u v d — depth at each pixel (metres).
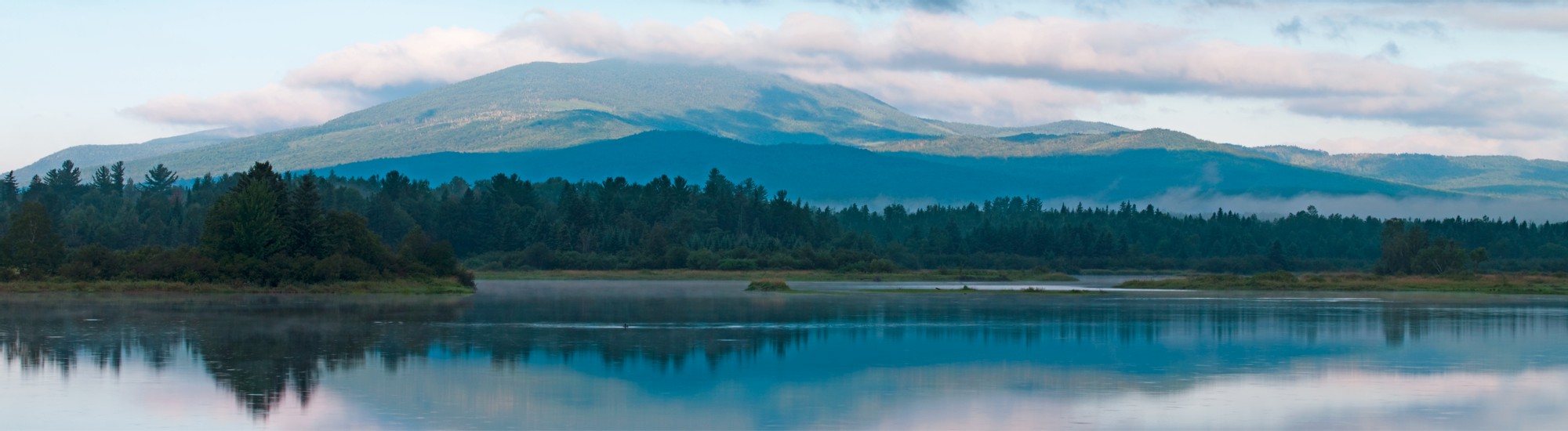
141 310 118.12
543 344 86.56
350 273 166.88
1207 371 72.12
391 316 114.25
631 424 55.75
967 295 171.75
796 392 64.31
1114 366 74.75
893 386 66.50
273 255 163.25
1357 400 61.66
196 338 89.25
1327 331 99.50
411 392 63.59
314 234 168.00
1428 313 123.75
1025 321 111.38
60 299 136.62
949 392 64.38
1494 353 81.75
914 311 126.62
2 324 99.69
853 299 154.88
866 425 55.66
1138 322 109.50
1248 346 86.31
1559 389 65.19
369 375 69.62
